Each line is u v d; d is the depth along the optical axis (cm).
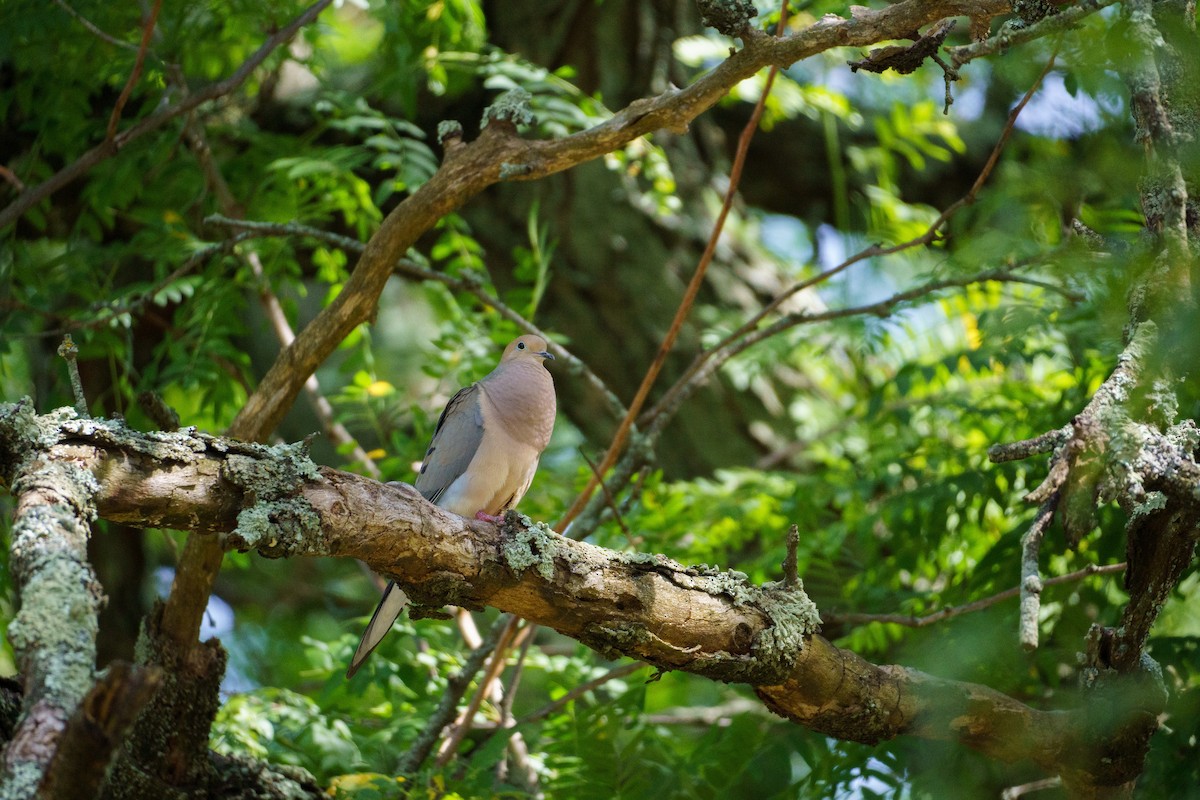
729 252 1473
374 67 1484
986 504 1023
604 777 916
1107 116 582
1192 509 575
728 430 1423
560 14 1439
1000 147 810
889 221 1425
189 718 743
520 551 623
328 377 1814
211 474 545
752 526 1161
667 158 1483
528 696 1467
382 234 792
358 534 577
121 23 1147
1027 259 873
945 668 854
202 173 1224
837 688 704
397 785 866
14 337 1024
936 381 1218
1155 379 554
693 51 1309
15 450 509
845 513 1141
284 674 1616
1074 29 571
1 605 984
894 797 894
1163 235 581
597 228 1423
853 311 991
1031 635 506
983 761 938
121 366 1318
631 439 1014
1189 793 816
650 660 672
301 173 1102
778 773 907
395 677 1086
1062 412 1005
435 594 625
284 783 816
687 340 1415
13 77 1266
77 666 421
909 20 677
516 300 1234
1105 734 711
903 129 1398
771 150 1606
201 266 1232
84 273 1183
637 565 657
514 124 799
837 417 1457
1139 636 674
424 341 1914
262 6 1114
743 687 1070
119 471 521
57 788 383
